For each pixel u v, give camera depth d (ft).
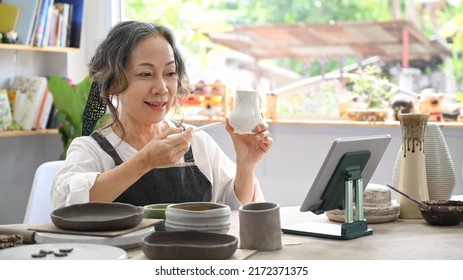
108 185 5.99
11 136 12.21
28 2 11.42
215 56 13.79
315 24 14.20
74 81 12.94
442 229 5.85
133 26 6.87
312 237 5.46
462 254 4.86
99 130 7.18
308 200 5.51
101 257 4.34
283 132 11.87
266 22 14.99
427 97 11.43
